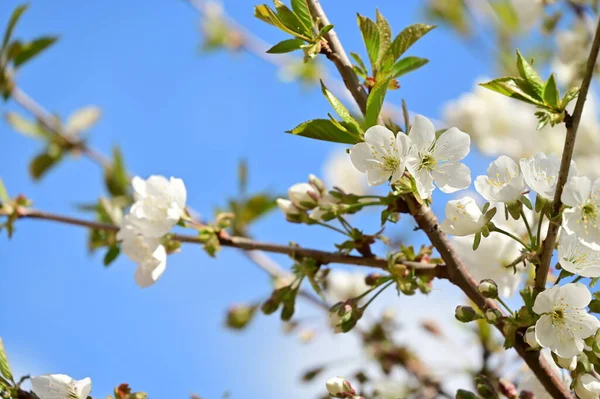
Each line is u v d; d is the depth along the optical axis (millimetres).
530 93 715
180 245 858
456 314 744
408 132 771
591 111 1384
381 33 792
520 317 722
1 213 972
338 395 797
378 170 735
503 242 817
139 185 850
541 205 712
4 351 778
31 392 780
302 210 837
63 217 981
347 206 802
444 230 741
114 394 792
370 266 818
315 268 837
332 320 797
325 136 753
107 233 1011
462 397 776
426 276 792
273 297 852
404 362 1097
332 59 780
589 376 724
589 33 1227
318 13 780
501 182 741
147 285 836
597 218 693
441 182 739
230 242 856
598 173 1353
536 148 1417
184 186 852
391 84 781
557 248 725
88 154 1368
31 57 1088
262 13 765
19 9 1043
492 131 1429
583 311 709
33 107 1342
